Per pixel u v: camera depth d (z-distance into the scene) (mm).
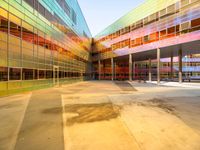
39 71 19391
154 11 27969
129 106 9211
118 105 9508
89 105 9586
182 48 27125
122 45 37812
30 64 17297
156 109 8414
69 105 9609
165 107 8883
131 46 34469
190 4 21484
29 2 17141
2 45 13023
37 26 18875
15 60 14703
